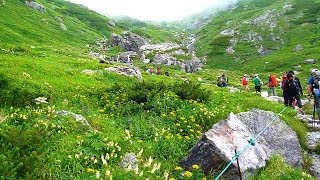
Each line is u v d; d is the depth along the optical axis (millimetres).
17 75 20141
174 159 11508
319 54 143625
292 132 15531
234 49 183750
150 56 120312
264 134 15094
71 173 9086
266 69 141375
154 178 9391
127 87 20172
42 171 7742
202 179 10219
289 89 22953
